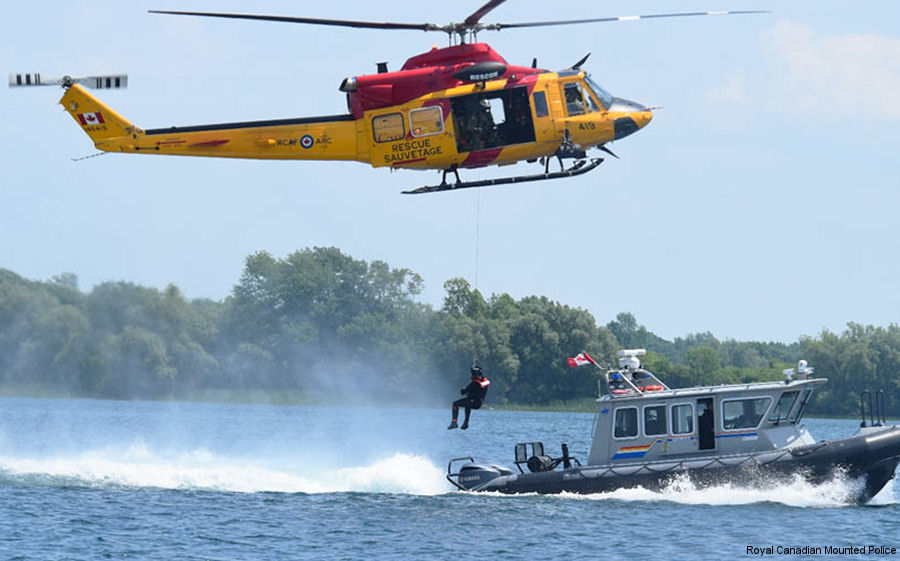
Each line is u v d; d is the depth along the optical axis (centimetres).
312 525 8906
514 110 9656
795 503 9338
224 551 8038
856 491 9331
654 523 8800
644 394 9662
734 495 9400
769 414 9481
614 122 9825
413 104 9569
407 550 8081
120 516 9206
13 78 9619
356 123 9738
